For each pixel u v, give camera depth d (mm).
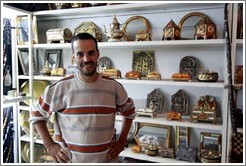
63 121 1238
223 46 1793
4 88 2223
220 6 1776
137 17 1965
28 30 2141
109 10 1933
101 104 1213
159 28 1978
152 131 1996
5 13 2076
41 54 2395
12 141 2281
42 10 2125
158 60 1991
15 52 2242
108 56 2152
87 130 1191
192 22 1872
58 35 2064
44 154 2225
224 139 1580
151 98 1993
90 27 2059
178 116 1745
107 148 1271
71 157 1229
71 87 1216
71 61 2271
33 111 1292
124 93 1325
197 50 1874
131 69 2074
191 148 1780
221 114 1827
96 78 1238
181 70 1890
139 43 1775
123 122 1423
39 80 2295
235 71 1620
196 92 1900
